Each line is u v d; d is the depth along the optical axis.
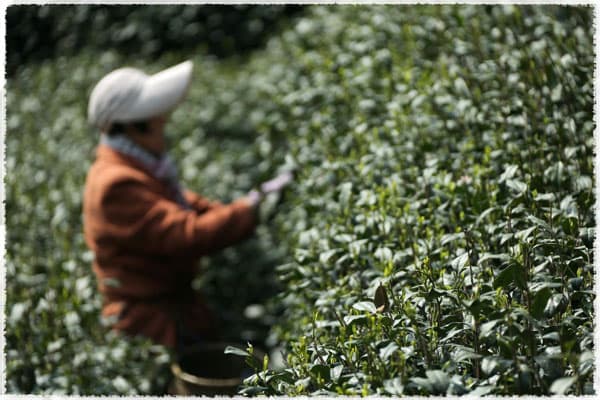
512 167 3.56
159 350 5.34
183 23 12.91
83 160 8.32
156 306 6.02
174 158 8.65
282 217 6.19
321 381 2.80
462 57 5.28
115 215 5.77
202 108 9.39
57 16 12.63
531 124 4.28
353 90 5.87
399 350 2.72
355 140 5.20
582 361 2.49
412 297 3.13
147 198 5.78
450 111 4.79
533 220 3.05
